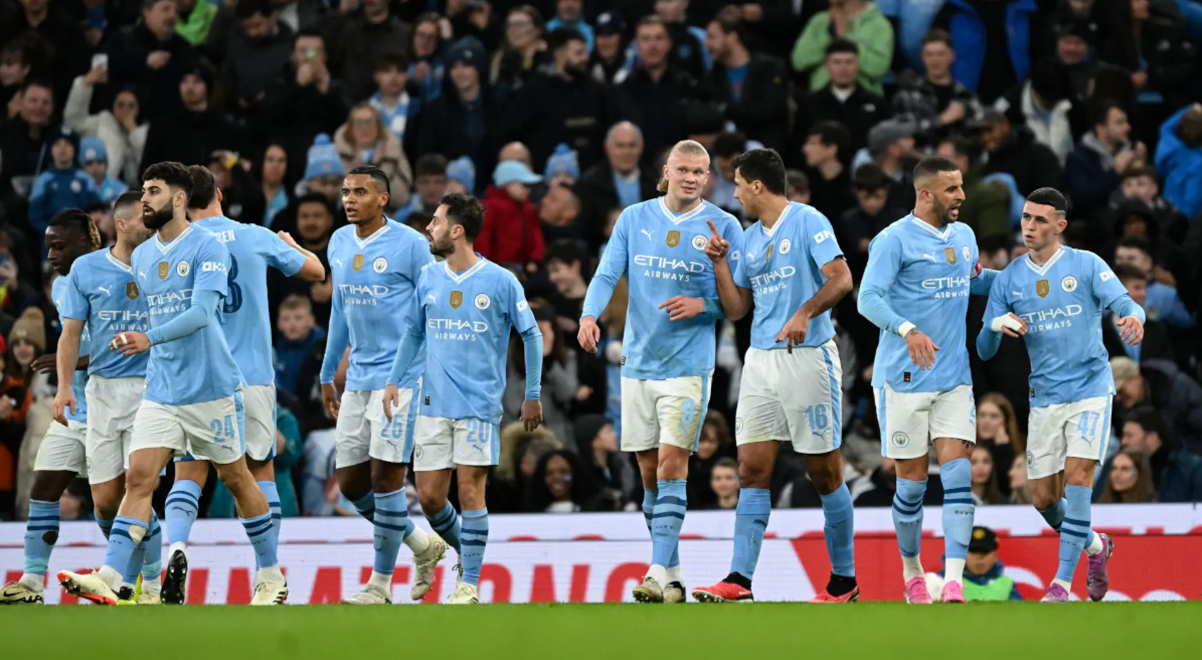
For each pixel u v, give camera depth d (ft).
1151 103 159.43
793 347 83.15
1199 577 107.04
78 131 164.35
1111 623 58.34
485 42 165.48
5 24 172.04
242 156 160.25
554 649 52.49
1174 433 126.82
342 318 98.07
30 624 61.31
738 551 82.94
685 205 86.22
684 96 153.58
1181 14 162.30
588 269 138.21
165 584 82.84
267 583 87.10
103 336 91.76
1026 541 108.78
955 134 146.92
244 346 93.20
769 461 83.76
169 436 81.82
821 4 162.71
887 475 120.37
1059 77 152.56
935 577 103.81
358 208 95.86
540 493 124.26
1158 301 136.98
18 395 134.10
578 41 155.74
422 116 158.30
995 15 159.22
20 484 131.54
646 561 111.96
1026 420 126.52
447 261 91.86
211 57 171.12
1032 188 146.61
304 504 128.47
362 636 55.98
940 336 84.43
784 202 84.33
